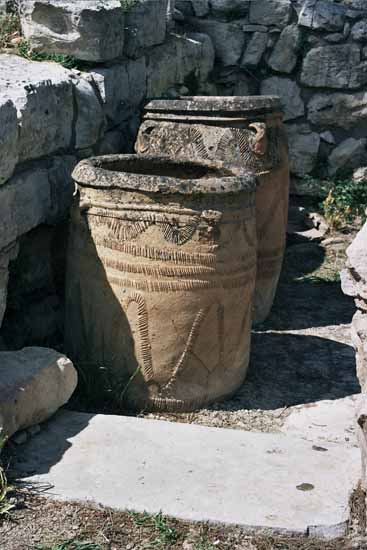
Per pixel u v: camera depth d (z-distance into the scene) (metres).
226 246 4.05
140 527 3.14
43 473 3.42
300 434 4.01
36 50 5.14
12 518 3.16
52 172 4.51
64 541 3.06
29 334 4.52
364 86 7.66
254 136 5.12
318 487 3.37
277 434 3.86
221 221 4.00
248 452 3.62
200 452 3.60
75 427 3.77
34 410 3.66
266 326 5.45
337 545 3.10
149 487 3.34
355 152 7.79
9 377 3.64
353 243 3.25
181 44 6.74
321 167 7.86
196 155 5.09
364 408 3.05
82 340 4.22
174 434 3.74
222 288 4.07
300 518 3.17
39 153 4.39
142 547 3.06
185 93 6.97
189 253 3.96
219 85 7.77
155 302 3.99
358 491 3.32
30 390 3.63
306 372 4.74
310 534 3.12
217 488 3.34
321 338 5.26
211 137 5.09
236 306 4.17
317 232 7.18
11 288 4.43
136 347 4.06
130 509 3.21
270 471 3.47
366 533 3.15
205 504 3.24
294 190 7.80
